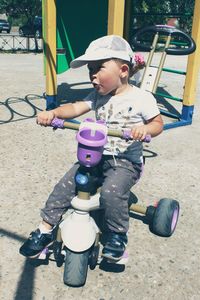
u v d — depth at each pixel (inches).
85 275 82.4
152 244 101.7
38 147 166.1
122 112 88.4
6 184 129.4
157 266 93.1
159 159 161.9
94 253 84.5
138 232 106.6
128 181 86.1
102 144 74.7
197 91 314.5
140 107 87.6
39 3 705.6
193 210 120.8
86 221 81.0
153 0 743.7
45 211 87.8
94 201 81.1
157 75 147.8
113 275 88.7
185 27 641.0
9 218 109.0
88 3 257.3
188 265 94.3
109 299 81.2
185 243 103.3
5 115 213.6
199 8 201.5
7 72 363.9
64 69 254.4
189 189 135.3
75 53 258.1
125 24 262.5
